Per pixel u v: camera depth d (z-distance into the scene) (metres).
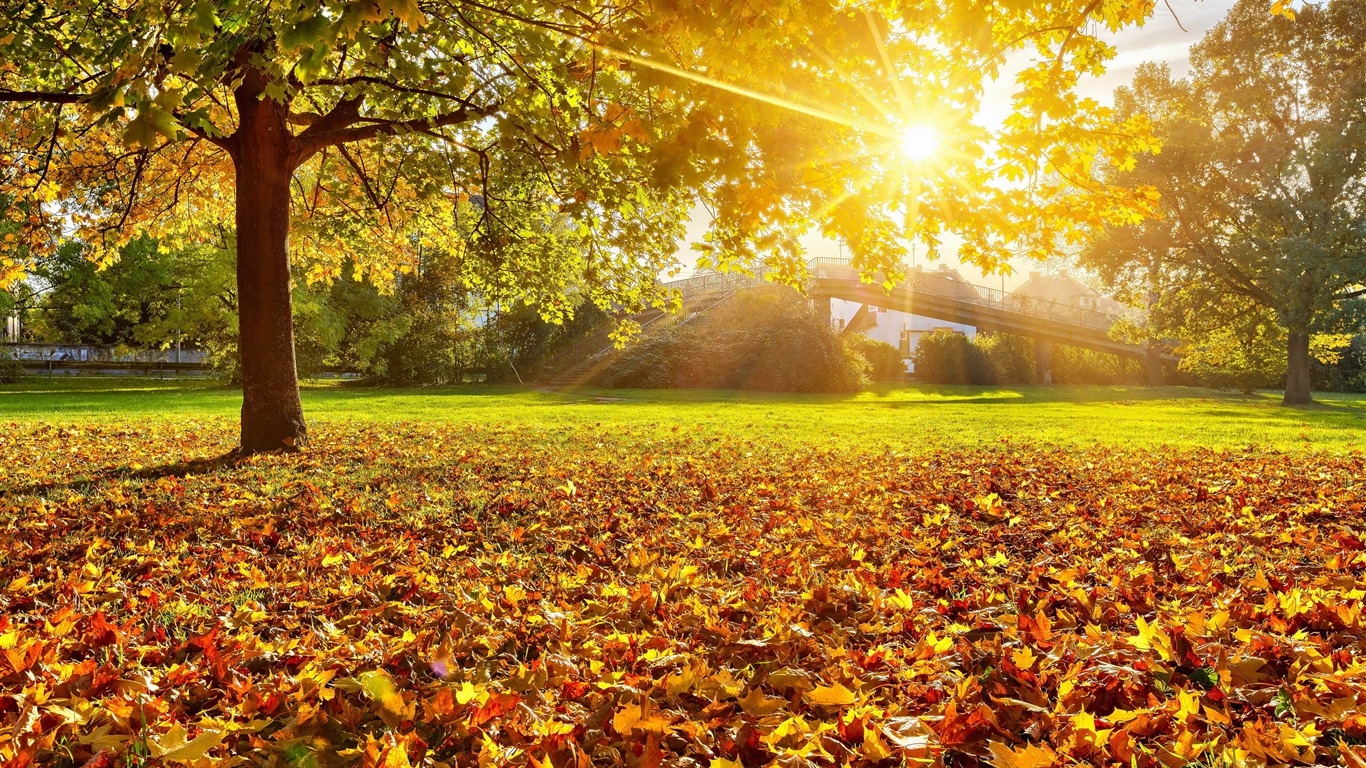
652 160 4.33
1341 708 2.23
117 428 12.15
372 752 1.97
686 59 4.18
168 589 3.76
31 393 23.81
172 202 11.84
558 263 11.97
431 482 7.05
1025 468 8.71
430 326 32.56
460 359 33.59
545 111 6.29
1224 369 35.41
